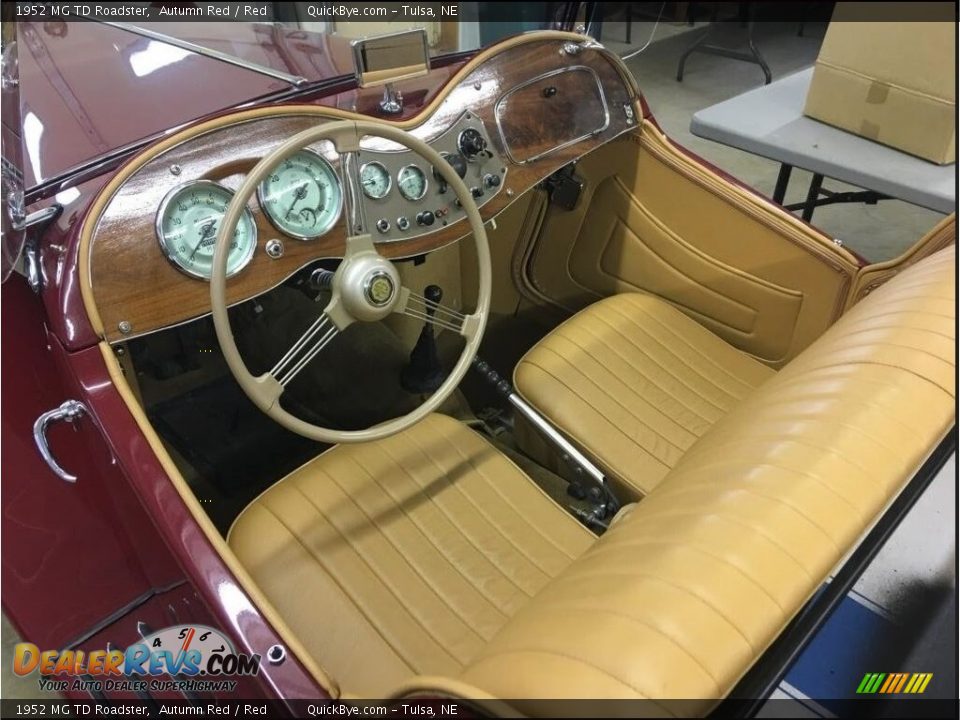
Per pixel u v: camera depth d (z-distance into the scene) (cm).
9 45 124
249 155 110
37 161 119
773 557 65
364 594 105
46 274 99
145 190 102
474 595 106
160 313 102
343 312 105
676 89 315
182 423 146
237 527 114
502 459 127
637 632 60
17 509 109
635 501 129
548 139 142
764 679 60
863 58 187
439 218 127
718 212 154
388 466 123
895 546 70
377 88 136
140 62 156
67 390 103
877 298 105
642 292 173
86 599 118
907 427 77
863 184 180
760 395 96
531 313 190
